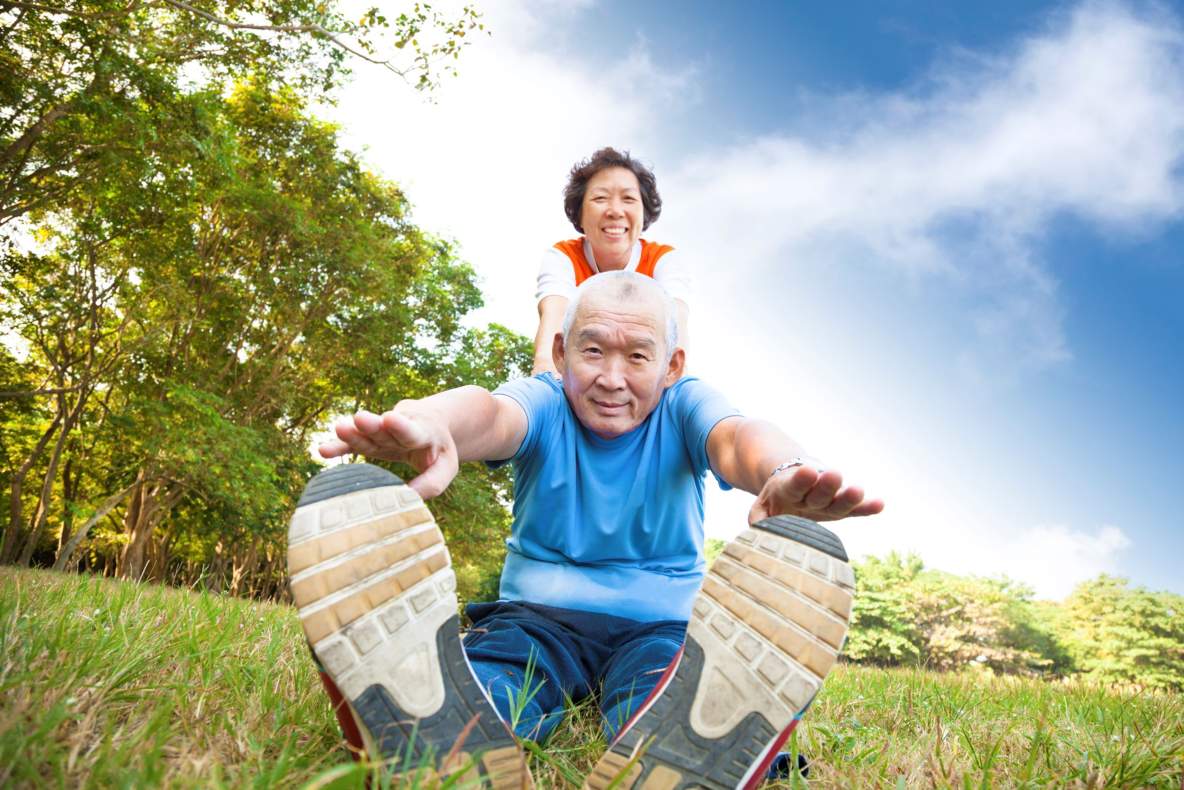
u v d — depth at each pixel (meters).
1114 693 4.13
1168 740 2.07
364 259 18.52
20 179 12.90
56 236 17.14
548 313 3.13
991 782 1.45
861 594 43.84
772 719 1.13
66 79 11.93
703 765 1.11
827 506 1.32
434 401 1.65
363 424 1.32
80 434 18.84
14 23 11.31
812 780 1.45
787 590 1.19
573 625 2.00
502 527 24.16
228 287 18.38
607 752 1.19
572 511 2.11
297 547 1.12
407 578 1.17
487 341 25.81
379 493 1.19
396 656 1.13
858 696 3.01
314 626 1.09
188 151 13.05
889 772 1.57
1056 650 41.78
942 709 2.82
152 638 1.97
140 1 11.65
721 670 1.17
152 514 18.77
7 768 0.96
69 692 1.31
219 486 16.48
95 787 0.98
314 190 18.70
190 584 3.98
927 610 42.59
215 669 1.85
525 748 1.45
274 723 1.47
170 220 15.66
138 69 11.50
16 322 17.05
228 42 12.73
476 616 2.22
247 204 16.62
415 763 1.06
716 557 1.26
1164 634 40.00
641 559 2.15
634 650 1.84
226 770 1.12
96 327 17.28
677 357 2.19
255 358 19.77
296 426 23.42
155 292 16.67
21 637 1.64
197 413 16.14
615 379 1.98
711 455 1.96
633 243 3.39
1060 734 2.24
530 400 2.07
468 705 1.15
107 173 13.05
